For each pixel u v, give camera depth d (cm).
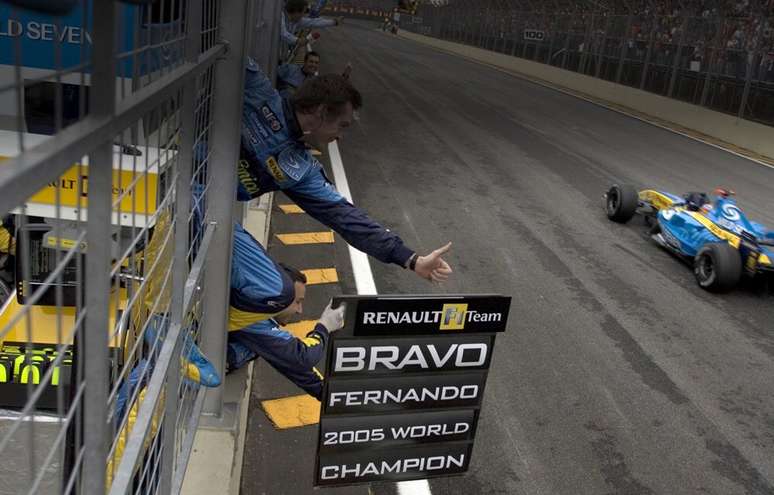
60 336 94
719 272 648
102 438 115
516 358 499
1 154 216
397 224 778
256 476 346
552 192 996
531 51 3766
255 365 449
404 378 268
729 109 1903
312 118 280
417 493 354
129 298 141
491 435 408
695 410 458
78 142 86
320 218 304
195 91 190
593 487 373
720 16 2031
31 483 89
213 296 295
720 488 383
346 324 254
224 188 281
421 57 3759
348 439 271
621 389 473
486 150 1261
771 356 549
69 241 238
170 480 204
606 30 2844
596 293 638
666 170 1255
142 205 221
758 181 1245
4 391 267
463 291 609
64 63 251
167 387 193
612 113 2091
